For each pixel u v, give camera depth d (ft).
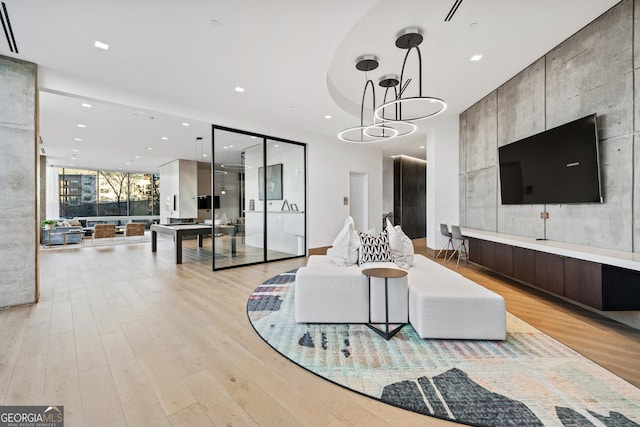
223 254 19.26
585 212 11.60
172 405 5.96
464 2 9.73
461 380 6.75
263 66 12.26
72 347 8.35
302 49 10.99
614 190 10.37
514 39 12.12
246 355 7.98
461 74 15.31
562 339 8.79
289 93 15.17
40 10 8.60
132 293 13.62
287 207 22.75
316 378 6.93
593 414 5.58
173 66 12.23
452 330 8.68
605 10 10.43
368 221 27.91
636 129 9.62
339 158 25.59
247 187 20.43
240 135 19.86
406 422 5.50
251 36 10.12
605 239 10.75
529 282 12.81
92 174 44.37
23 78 11.57
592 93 11.14
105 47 10.72
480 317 8.65
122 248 28.14
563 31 11.64
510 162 15.72
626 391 6.28
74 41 10.32
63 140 25.91
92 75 13.01
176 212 36.55
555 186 12.76
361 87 16.60
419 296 8.91
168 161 37.47
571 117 12.09
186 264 20.56
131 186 47.52
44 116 19.10
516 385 6.54
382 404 6.01
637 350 8.09
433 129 22.03
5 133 11.23
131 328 9.69
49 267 19.34
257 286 14.90
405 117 21.93
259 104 16.80
